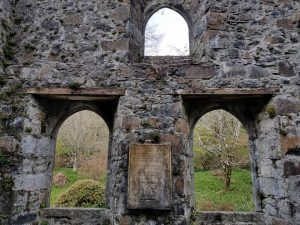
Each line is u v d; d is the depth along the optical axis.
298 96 4.36
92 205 6.88
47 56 4.69
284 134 4.21
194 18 5.25
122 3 4.90
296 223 3.90
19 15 4.93
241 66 4.51
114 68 4.60
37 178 4.59
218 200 8.75
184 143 4.30
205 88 4.42
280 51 4.55
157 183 4.04
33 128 4.52
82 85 4.55
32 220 4.36
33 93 4.51
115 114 4.79
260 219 4.47
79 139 14.33
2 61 4.54
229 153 10.20
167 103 4.41
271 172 4.35
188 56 5.21
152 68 4.56
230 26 4.70
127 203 4.00
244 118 5.03
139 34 5.22
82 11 4.90
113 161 4.47
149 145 4.19
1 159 4.17
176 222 3.97
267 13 4.73
